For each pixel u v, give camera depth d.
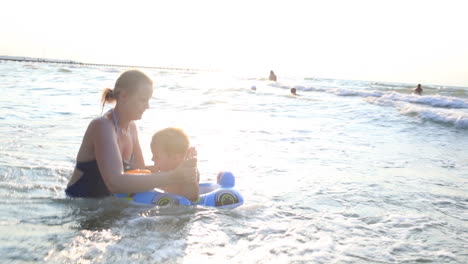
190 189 3.60
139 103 3.60
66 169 4.48
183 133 3.86
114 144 3.46
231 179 4.07
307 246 2.77
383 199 4.06
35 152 5.20
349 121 10.95
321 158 6.00
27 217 3.03
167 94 16.77
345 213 3.57
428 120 11.37
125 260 2.38
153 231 2.89
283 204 3.76
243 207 3.60
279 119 10.62
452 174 5.37
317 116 11.74
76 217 3.09
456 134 9.48
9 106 9.64
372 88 33.66
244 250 2.64
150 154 5.54
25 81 18.81
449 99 18.55
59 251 2.45
